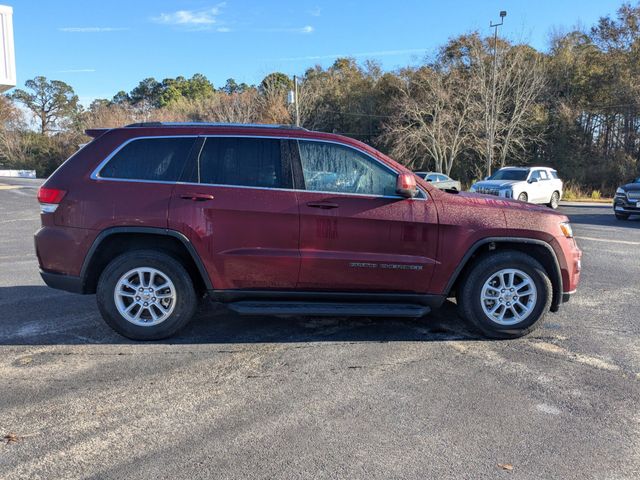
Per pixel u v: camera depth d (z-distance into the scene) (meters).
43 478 2.63
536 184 20.69
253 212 4.41
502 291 4.71
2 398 3.51
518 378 3.90
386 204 4.50
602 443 3.01
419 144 40.88
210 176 4.50
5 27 17.70
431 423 3.22
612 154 41.44
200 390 3.66
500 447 2.95
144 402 3.47
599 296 6.42
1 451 2.87
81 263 4.48
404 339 4.77
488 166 37.34
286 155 4.54
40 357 4.25
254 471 2.70
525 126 38.75
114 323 4.56
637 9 41.66
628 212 16.30
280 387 3.72
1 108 77.94
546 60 43.19
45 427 3.14
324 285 4.54
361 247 4.50
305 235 4.45
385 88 48.38
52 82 96.50
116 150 4.55
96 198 4.44
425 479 2.64
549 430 3.15
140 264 4.52
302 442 2.98
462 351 4.47
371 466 2.75
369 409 3.39
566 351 4.49
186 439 3.01
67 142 78.38
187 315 4.63
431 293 4.62
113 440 3.00
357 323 5.24
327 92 50.75
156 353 4.36
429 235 4.53
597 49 43.50
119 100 99.50
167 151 4.55
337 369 4.05
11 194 26.66
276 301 4.59
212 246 4.42
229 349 4.47
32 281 7.01
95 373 3.94
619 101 41.19
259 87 50.62
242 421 3.22
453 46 40.62
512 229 4.58
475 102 38.06
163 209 4.40
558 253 4.71
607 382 3.85
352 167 4.57
